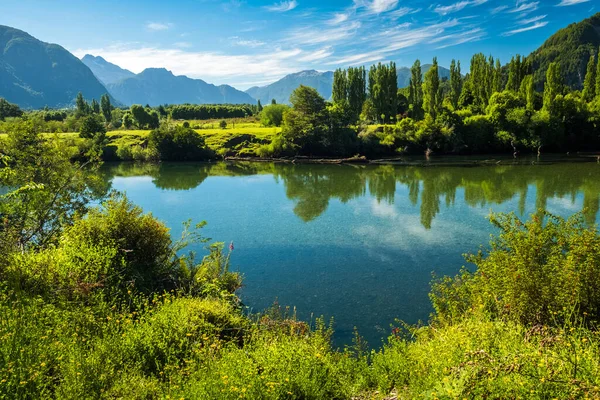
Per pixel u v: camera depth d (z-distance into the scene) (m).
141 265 12.99
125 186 50.84
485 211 33.22
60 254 10.96
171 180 55.47
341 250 24.38
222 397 6.10
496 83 93.75
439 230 28.09
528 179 47.94
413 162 69.12
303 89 80.50
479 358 5.65
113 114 127.38
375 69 116.62
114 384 6.33
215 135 91.12
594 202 34.75
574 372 5.08
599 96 82.38
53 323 8.01
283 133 81.62
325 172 61.44
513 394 5.09
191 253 16.80
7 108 106.81
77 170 18.33
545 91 78.19
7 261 9.97
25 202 13.98
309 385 6.90
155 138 78.69
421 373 7.08
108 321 8.69
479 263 11.23
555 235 9.52
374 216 33.03
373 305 16.86
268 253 24.08
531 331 7.36
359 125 89.12
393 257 22.88
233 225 30.97
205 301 11.44
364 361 8.85
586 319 8.00
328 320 15.56
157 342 7.87
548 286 8.41
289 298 17.72
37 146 17.28
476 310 9.11
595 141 77.81
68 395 5.77
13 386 5.62
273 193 44.97
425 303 16.94
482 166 61.12
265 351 7.94
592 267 8.09
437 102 90.44
